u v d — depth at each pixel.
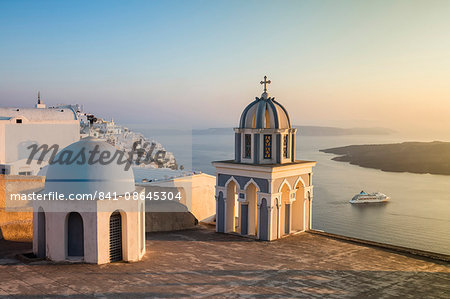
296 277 14.48
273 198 19.89
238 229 23.59
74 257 15.02
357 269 15.62
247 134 21.06
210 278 14.07
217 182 22.08
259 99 21.61
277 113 20.69
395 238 65.69
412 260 17.03
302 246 18.98
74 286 12.84
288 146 21.39
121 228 15.63
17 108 38.66
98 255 14.86
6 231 18.81
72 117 40.34
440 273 15.31
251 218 22.17
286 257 17.08
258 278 14.27
